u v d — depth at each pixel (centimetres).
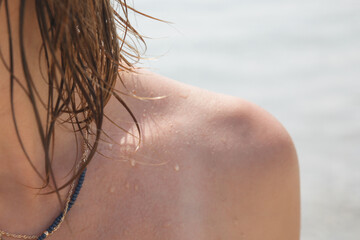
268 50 448
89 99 70
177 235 74
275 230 78
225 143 77
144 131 77
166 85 80
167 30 437
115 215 74
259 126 79
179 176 76
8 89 68
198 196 75
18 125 70
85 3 68
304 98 371
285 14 519
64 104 69
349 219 243
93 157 75
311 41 465
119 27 78
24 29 67
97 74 70
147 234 74
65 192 74
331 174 282
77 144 74
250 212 76
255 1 546
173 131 77
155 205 75
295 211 80
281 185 78
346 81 396
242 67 418
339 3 548
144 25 440
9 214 72
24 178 72
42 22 66
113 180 75
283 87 390
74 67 68
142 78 79
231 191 76
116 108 77
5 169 72
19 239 72
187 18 479
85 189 74
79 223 73
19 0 65
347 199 258
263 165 77
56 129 73
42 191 73
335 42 462
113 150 76
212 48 436
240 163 76
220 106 79
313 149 308
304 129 330
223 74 406
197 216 75
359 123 335
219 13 503
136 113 78
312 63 427
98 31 71
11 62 66
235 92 383
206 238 75
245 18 500
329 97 370
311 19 510
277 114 351
